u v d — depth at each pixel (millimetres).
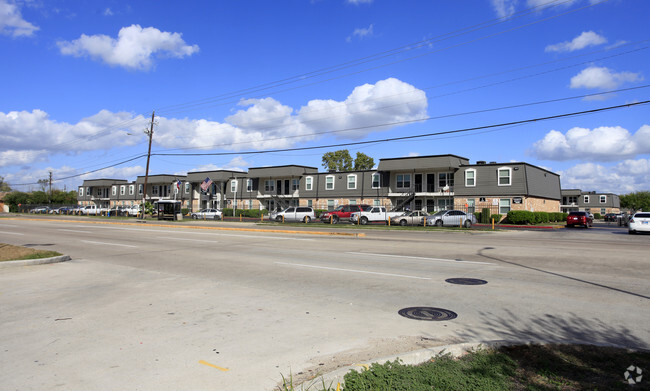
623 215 43844
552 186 49500
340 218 37750
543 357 4477
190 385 3926
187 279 9352
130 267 11211
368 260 12352
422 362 4371
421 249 15414
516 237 22922
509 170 41312
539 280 9047
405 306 6855
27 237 21703
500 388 3695
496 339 5180
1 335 5371
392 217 36344
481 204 42406
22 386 3900
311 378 4012
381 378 3842
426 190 45531
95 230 27531
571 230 32969
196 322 5934
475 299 7316
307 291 8023
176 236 22156
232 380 4027
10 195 96812
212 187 64500
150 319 6090
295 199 55875
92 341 5137
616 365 4242
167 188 73688
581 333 5414
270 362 4461
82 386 3908
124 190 81875
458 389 3689
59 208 78500
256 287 8422
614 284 8586
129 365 4391
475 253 14109
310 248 15812
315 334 5395
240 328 5648
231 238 20750
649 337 5238
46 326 5762
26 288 8391
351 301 7203
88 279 9398
